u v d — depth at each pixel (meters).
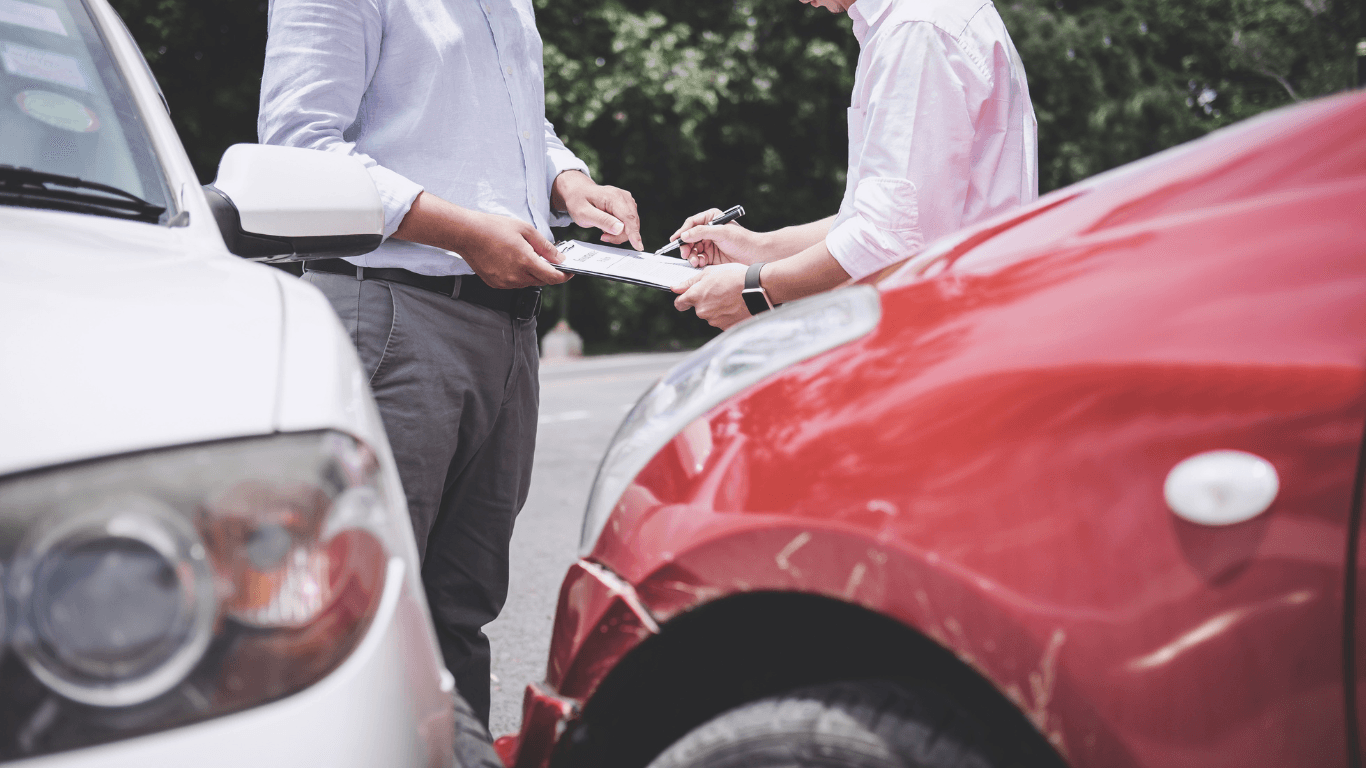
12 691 0.73
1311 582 0.95
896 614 1.07
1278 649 0.96
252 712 0.79
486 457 2.29
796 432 1.18
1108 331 1.06
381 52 2.09
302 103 1.98
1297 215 1.07
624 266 2.17
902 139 1.95
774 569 1.13
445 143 2.12
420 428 2.05
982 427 1.07
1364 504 0.94
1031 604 1.02
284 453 0.86
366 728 0.82
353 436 0.92
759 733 1.16
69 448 0.78
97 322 0.90
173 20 15.50
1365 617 0.94
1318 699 0.95
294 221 1.48
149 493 0.79
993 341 1.12
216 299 1.02
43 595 0.74
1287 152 1.13
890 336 1.20
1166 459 1.00
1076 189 1.34
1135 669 0.99
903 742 1.10
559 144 2.66
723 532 1.17
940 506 1.07
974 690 1.13
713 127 20.75
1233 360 1.00
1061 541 1.02
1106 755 1.00
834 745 1.12
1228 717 0.97
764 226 22.03
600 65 19.33
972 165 2.01
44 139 1.42
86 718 0.74
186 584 0.78
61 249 1.11
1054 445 1.04
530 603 3.97
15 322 0.87
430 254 2.06
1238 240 1.07
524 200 2.22
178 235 1.35
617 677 1.28
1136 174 1.26
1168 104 22.45
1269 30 22.17
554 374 14.84
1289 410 0.97
